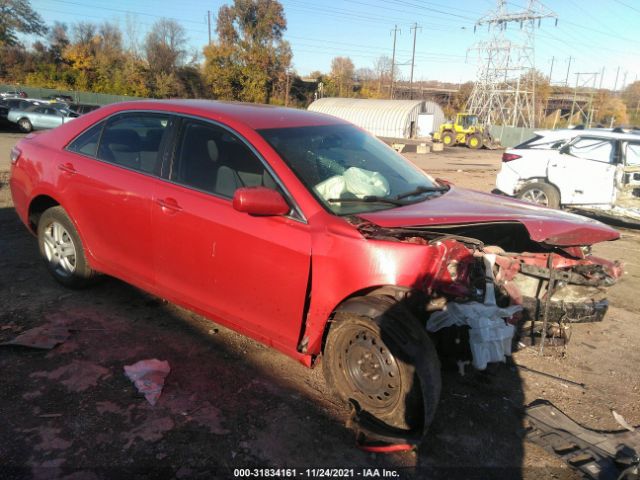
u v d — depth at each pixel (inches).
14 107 892.0
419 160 956.6
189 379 129.6
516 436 116.2
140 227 144.1
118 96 2097.7
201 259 131.8
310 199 119.0
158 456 103.0
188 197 133.6
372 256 109.3
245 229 122.3
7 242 225.5
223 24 2236.7
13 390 121.0
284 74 2363.4
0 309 159.6
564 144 374.3
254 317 126.0
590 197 357.4
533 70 2112.5
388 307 109.7
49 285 179.9
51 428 109.0
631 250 297.7
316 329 117.1
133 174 147.2
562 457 109.3
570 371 146.4
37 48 2365.9
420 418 108.3
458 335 115.4
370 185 133.3
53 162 167.5
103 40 2573.8
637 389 139.4
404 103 2049.7
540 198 379.6
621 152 350.0
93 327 152.3
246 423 114.5
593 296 144.6
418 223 116.6
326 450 108.0
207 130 138.1
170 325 156.8
